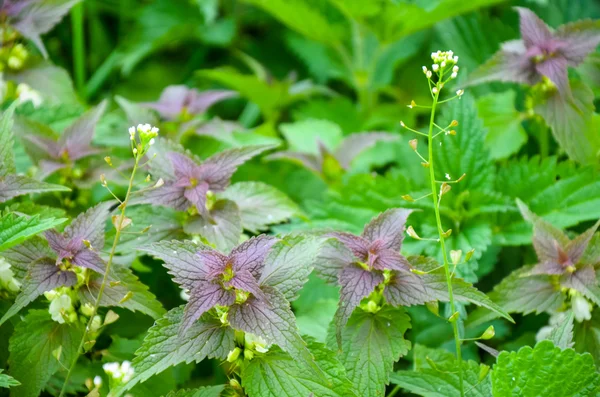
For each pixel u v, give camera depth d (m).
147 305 1.10
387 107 1.62
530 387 1.07
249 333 1.05
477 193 1.25
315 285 1.27
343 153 1.37
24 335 1.10
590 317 1.14
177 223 1.16
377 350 1.08
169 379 1.15
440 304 1.29
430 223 1.26
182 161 1.14
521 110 1.48
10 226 1.06
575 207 1.25
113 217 1.06
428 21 1.50
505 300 1.16
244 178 1.45
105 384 1.16
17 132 1.25
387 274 1.09
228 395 1.10
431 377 1.11
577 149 1.24
